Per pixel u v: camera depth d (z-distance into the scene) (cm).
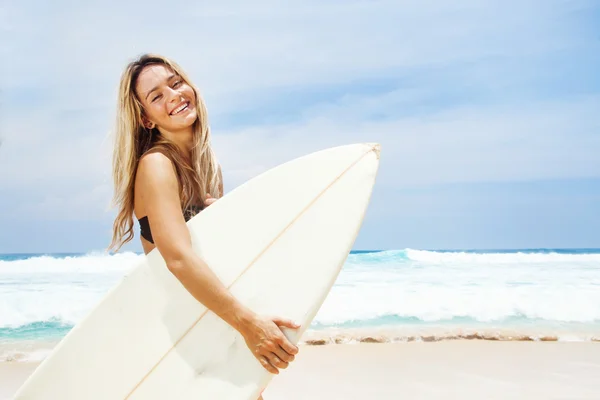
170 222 202
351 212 243
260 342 194
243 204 241
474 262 1381
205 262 216
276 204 243
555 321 721
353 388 419
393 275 1170
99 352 215
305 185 248
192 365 212
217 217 236
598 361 501
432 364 491
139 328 219
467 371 466
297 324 204
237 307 194
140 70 239
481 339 605
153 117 240
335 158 257
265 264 229
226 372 210
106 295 223
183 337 217
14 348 600
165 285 224
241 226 236
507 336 614
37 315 812
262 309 220
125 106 238
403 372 463
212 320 219
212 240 231
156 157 216
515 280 1091
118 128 241
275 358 196
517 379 440
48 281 1129
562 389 412
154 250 229
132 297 223
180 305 221
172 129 243
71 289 1038
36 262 1323
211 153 262
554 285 1022
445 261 1399
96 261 1332
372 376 452
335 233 238
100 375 212
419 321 734
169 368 212
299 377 450
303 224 239
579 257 1470
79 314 819
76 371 212
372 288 995
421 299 881
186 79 250
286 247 234
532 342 587
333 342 590
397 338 607
